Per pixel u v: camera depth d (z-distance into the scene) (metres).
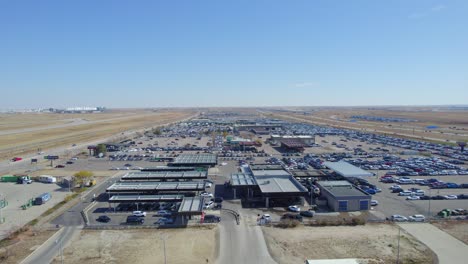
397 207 72.69
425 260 48.00
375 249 51.62
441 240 54.94
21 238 56.72
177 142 190.00
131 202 71.06
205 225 62.00
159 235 57.50
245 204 75.25
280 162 123.81
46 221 64.88
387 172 107.81
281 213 69.38
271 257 49.34
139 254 50.38
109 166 121.94
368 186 87.81
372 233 57.91
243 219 65.38
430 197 79.00
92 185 93.06
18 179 97.25
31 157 140.00
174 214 63.59
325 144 177.50
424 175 104.25
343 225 61.94
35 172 111.50
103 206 74.25
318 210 71.12
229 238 56.12
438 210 70.50
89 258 49.28
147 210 71.19
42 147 166.00
